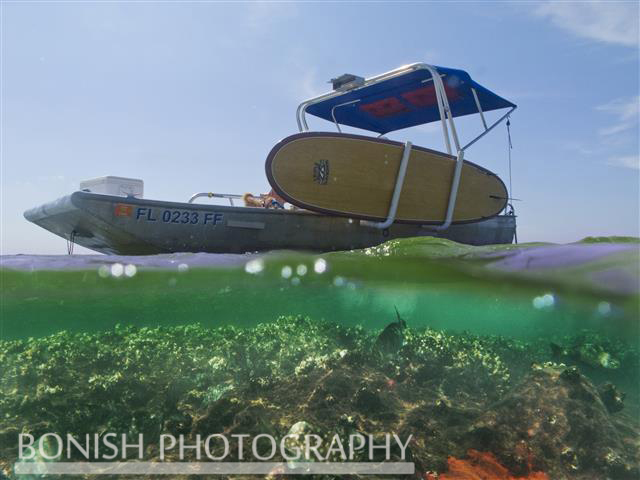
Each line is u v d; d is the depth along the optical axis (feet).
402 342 15.15
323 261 28.73
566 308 28.81
